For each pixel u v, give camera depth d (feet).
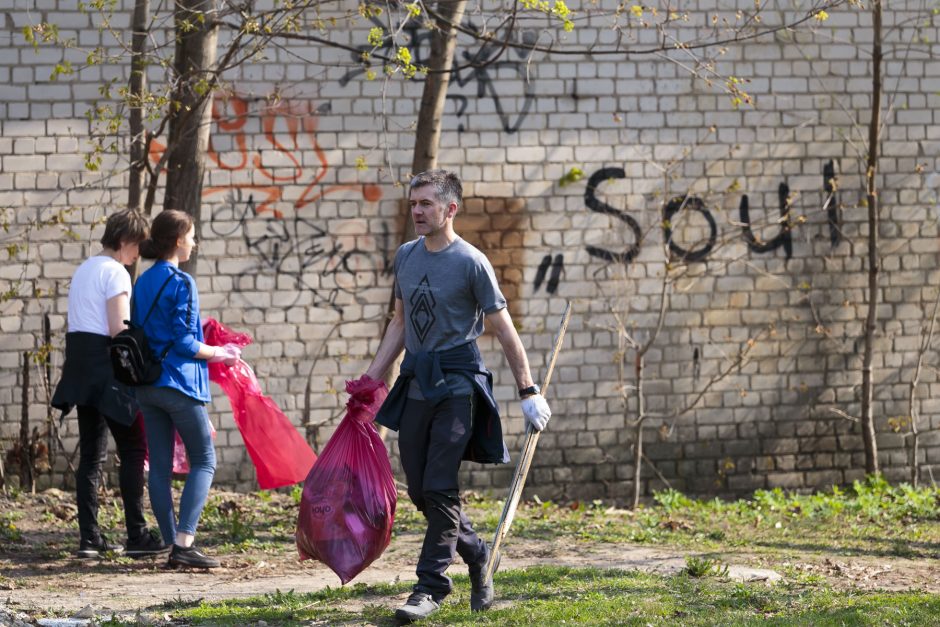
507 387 93.66
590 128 94.12
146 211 73.15
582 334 94.27
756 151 96.17
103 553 58.23
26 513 72.59
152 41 79.51
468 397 40.88
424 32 92.07
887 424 98.27
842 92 96.99
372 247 92.12
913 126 97.71
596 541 69.92
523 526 73.87
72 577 53.26
